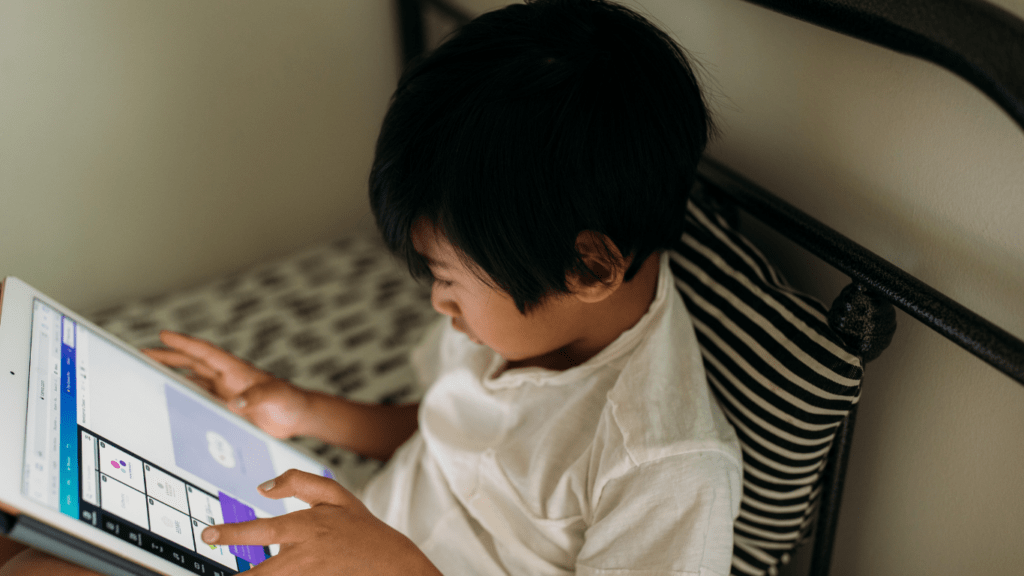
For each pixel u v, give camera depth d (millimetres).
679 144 550
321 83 1449
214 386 843
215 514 566
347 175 1574
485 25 550
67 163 1276
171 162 1367
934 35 421
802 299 647
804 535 789
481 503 689
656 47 541
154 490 530
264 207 1511
